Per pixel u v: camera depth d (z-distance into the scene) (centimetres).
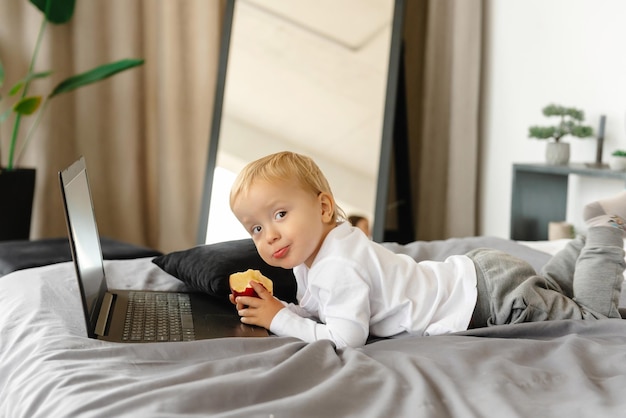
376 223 333
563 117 289
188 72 382
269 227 136
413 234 373
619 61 283
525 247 202
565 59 310
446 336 130
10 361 129
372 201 336
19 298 158
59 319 144
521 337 133
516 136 341
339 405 100
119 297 164
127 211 379
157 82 380
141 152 387
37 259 250
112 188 379
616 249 146
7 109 353
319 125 347
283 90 353
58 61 363
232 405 101
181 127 383
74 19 361
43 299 156
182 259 176
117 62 342
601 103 292
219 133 357
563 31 310
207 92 383
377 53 343
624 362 115
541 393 105
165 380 107
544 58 322
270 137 352
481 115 365
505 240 210
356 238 139
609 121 289
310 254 139
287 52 354
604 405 99
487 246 204
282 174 136
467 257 149
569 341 122
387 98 338
